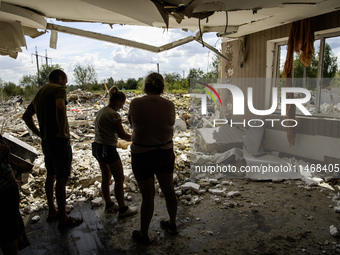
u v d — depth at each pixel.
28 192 4.10
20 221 2.39
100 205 3.85
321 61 5.05
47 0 3.65
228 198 3.99
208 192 4.25
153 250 2.79
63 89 3.05
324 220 3.30
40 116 3.03
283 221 3.30
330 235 2.98
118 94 3.21
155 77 2.78
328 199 3.89
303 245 2.81
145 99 2.72
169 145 2.80
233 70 7.13
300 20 5.00
